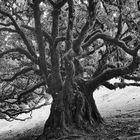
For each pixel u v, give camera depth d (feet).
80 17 53.67
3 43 59.52
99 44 61.82
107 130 47.16
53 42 47.96
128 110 79.25
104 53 58.13
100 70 56.80
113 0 45.39
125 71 48.32
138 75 58.44
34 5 43.86
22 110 74.95
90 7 39.81
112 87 58.13
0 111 72.23
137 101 99.86
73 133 45.09
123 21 50.52
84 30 42.04
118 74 49.39
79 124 47.03
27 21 57.47
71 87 48.21
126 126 48.60
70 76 47.01
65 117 47.26
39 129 77.71
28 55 49.83
